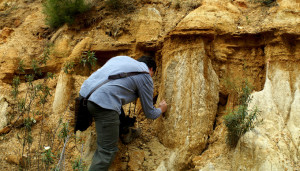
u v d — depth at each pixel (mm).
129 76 2883
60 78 4277
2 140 3873
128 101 2973
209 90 3588
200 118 3432
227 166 3131
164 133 3584
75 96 4180
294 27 3480
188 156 3293
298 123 3254
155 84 4172
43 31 5242
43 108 3984
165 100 3635
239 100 3598
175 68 3686
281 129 3205
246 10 4207
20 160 3496
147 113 3107
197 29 3562
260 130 3158
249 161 2994
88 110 2891
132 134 3584
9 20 5848
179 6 4410
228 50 3805
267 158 2916
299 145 3102
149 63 3244
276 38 3570
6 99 4273
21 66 4059
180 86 3578
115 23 4520
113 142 2893
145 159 3410
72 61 3990
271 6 4031
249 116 3129
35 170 3432
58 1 4902
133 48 4336
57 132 3855
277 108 3383
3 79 4586
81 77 4383
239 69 3812
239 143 3117
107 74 2867
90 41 4484
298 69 3520
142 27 4359
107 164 2889
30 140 3406
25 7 6242
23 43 5047
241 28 3832
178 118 3488
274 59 3602
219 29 3740
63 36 4801
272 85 3518
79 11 4836
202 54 3590
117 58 3035
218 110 3799
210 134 3492
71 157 3533
